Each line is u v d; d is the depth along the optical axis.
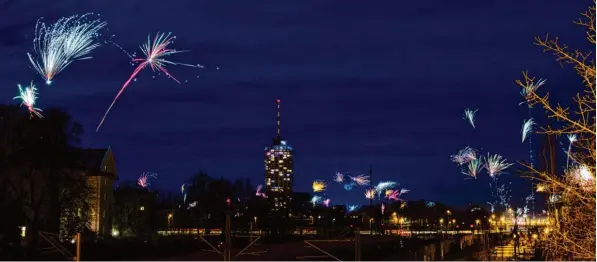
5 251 57.59
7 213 63.38
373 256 72.69
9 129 67.44
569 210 13.23
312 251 74.88
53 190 69.69
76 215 73.12
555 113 10.44
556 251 14.31
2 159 66.38
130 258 67.00
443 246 92.31
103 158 93.81
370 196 110.44
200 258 67.50
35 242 65.88
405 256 72.75
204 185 131.00
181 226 136.12
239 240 95.75
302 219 155.88
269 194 139.75
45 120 68.69
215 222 128.12
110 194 96.62
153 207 120.25
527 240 54.16
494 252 81.94
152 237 81.75
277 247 84.50
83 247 65.62
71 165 71.75
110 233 95.88
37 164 67.38
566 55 10.11
